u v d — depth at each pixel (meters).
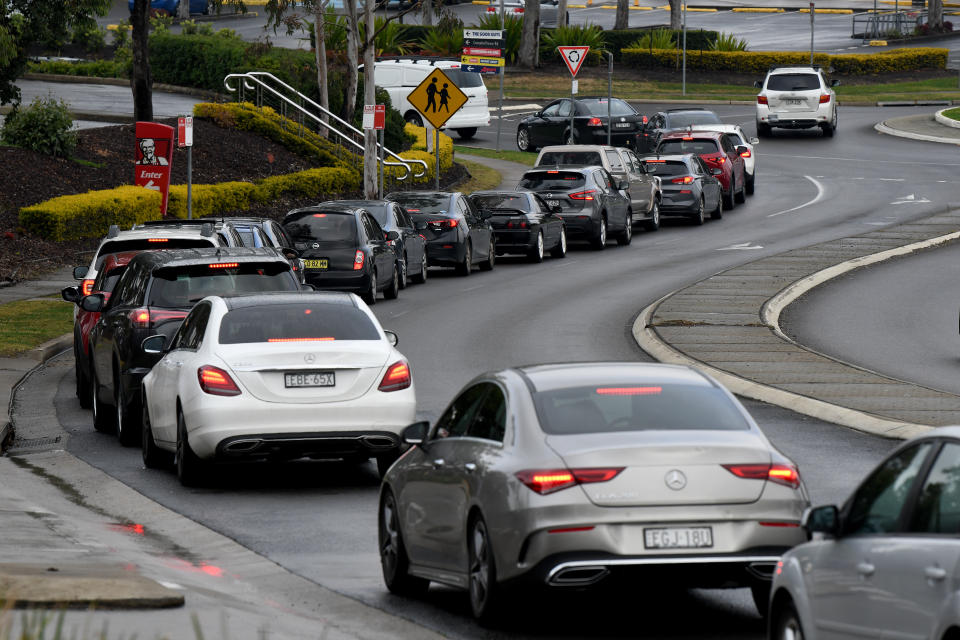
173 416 45.03
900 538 19.56
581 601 31.08
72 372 70.62
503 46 154.25
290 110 154.50
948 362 67.81
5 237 101.25
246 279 53.00
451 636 27.62
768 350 69.69
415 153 148.00
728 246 119.31
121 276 57.50
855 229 124.31
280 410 42.66
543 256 119.62
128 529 38.12
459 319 84.88
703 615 29.69
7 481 44.94
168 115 154.50
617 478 26.42
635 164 132.62
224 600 28.30
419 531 30.66
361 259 88.81
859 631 20.20
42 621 18.50
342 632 27.11
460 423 30.89
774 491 26.89
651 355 70.56
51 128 118.88
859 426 52.12
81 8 115.00
